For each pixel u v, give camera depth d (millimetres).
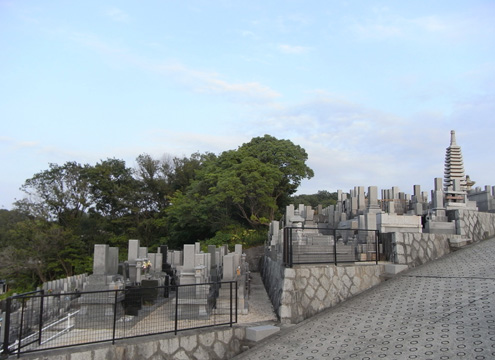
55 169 38375
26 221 34031
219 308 12008
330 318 10773
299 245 12625
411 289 11672
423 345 7551
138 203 42344
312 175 33406
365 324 9578
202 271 12211
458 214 17109
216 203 29562
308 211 22312
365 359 7598
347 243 15250
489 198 21484
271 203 29781
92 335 9641
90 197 40375
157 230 41781
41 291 9727
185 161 46250
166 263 20344
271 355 9000
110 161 43219
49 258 33250
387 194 27031
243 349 10039
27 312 10422
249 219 31109
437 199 18234
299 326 10625
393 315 9734
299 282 11516
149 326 10273
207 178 32406
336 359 7953
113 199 41188
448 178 21219
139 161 44125
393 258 14258
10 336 9609
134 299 11508
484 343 7016
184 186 43969
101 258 12625
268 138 34250
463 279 11500
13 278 33688
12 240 34094
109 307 11570
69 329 10414
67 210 38281
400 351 7547
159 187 42844
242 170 29516
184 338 9320
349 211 23203
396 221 16875
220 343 9750
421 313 9375
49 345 8867
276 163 32500
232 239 28922
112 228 40750
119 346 8617
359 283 12953
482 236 17781
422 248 14875
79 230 37156
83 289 12523
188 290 11805
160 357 8938
